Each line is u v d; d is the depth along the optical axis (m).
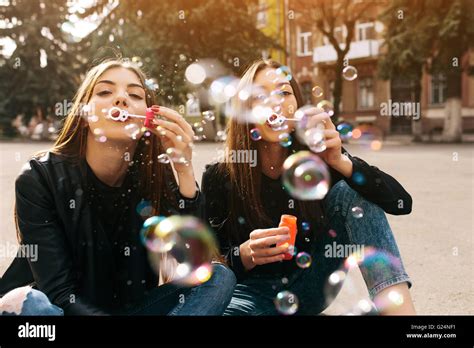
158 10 15.77
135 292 1.43
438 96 20.48
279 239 1.43
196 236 1.43
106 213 1.43
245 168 1.61
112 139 1.36
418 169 7.55
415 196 4.98
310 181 1.51
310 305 1.64
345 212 1.50
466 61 16.72
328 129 1.53
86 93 1.38
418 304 2.06
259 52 17.05
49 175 1.36
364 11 18.92
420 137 17.52
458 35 15.57
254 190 1.61
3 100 18.95
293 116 1.62
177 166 1.41
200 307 1.32
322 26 19.16
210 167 1.69
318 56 22.00
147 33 15.68
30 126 19.42
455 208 4.32
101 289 1.41
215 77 15.45
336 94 18.98
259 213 1.61
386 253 1.44
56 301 1.30
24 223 1.34
